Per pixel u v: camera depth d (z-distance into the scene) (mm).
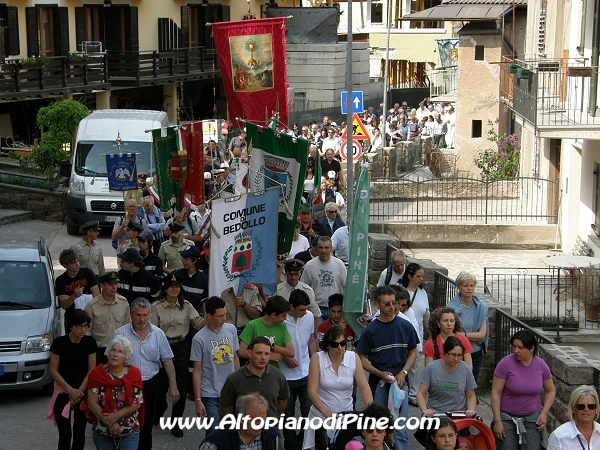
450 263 27422
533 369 11969
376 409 9984
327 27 57406
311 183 26797
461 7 42219
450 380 11961
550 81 24078
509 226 29250
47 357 15945
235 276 14461
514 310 22156
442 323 12727
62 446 12773
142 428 12602
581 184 26922
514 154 38562
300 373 13133
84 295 15938
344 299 14469
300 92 57406
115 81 50250
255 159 17062
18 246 17984
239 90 28438
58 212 33906
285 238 16578
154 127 31984
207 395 12953
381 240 21547
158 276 16875
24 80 43156
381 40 75750
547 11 31781
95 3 51812
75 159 31500
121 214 30844
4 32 43688
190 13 58156
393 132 47594
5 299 16672
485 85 42094
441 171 42844
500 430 11938
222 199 14188
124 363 11625
